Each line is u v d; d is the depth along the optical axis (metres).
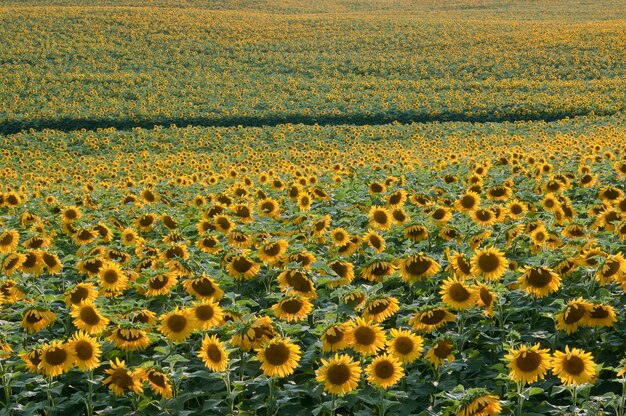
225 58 63.50
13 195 13.61
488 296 6.56
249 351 6.67
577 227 8.73
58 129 40.38
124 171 26.53
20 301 7.21
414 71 58.19
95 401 6.12
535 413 5.52
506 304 7.31
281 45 68.75
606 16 89.31
